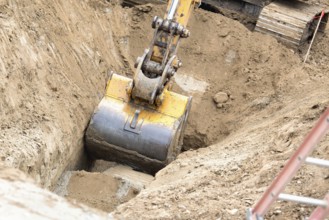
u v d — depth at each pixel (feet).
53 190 37.65
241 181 31.35
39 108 38.19
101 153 42.50
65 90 42.42
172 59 40.50
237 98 53.93
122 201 37.83
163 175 36.58
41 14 44.09
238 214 26.61
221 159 37.19
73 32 47.78
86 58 47.91
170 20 40.81
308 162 18.78
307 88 51.47
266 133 40.73
